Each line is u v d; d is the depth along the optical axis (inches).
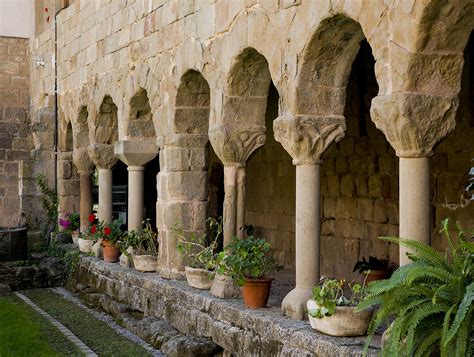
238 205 358.6
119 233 510.9
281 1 306.8
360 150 432.8
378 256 421.1
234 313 316.8
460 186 353.7
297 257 299.7
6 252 603.5
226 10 351.9
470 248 202.1
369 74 416.5
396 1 239.5
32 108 753.6
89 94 566.3
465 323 190.1
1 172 754.2
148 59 450.6
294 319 292.2
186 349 326.6
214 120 363.9
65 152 673.0
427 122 236.5
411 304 198.8
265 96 357.7
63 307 483.5
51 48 678.5
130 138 488.4
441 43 235.1
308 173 298.0
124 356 345.7
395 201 407.5
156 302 400.8
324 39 286.7
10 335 380.5
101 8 537.6
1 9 756.0
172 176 413.7
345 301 266.2
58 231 668.1
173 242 413.4
